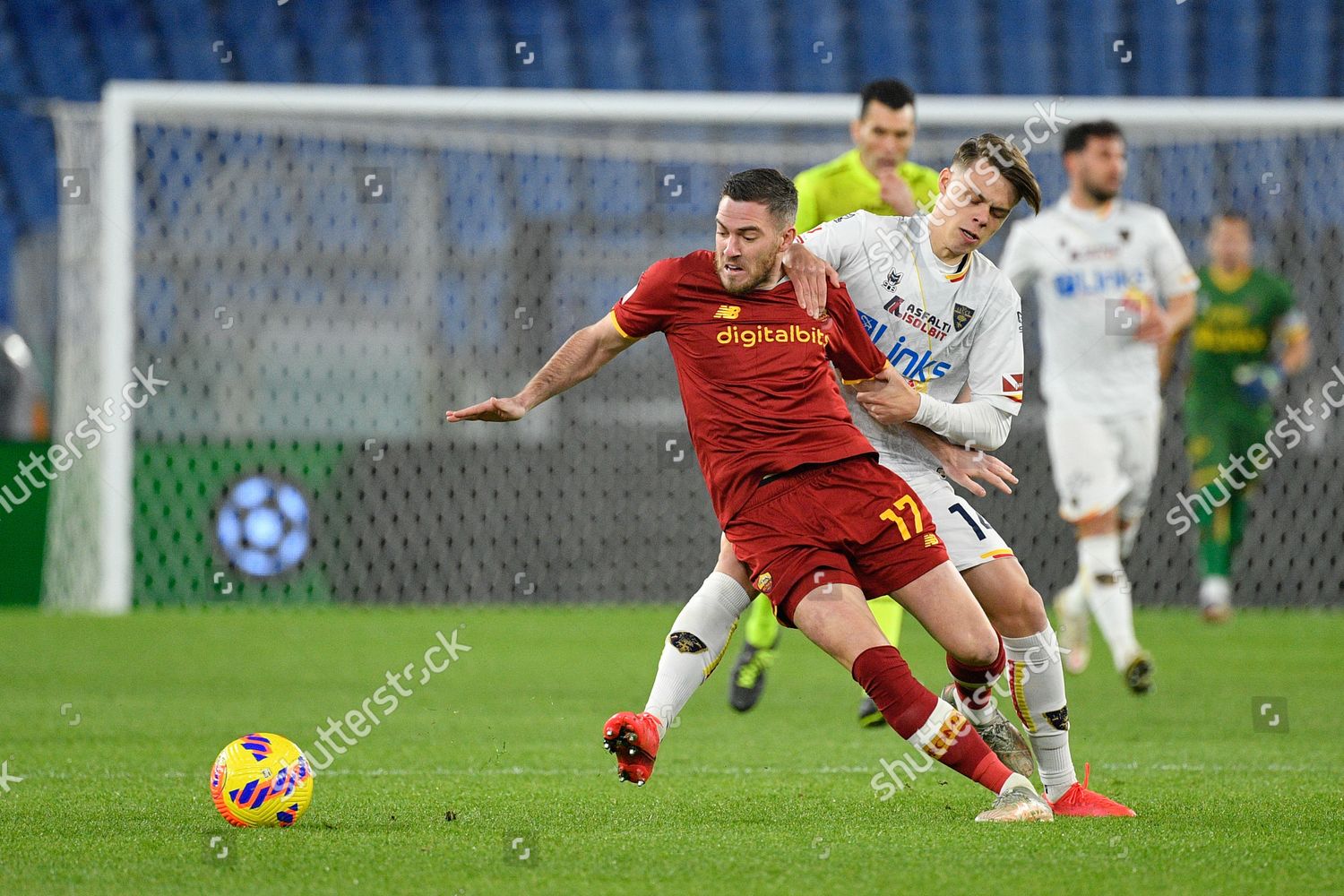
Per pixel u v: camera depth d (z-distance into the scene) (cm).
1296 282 3747
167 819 1282
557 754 1716
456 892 1001
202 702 2159
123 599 3453
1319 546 3847
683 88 6116
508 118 3394
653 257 4078
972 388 1377
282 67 5884
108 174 3294
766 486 1236
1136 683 2238
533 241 3928
